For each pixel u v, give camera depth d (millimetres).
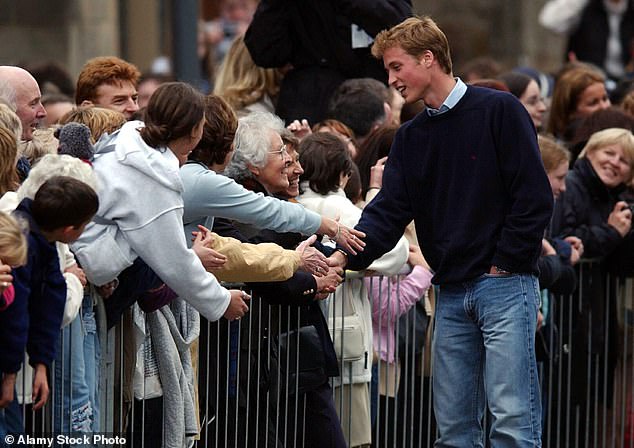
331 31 27766
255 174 21781
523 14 65312
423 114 21250
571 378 26016
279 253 20734
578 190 26172
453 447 21672
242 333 21672
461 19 66312
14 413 18281
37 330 17719
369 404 23281
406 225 21766
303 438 22094
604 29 42469
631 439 27016
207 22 53906
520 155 20516
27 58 51156
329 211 22641
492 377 20938
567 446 26031
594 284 26125
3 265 16922
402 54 20828
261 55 27719
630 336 26938
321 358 22000
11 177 18797
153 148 19234
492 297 20844
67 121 21406
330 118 26500
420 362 24391
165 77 36312
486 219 20797
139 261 19562
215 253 19875
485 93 20812
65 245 18547
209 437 21672
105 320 19594
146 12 51938
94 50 51781
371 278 23375
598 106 31250
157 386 20266
